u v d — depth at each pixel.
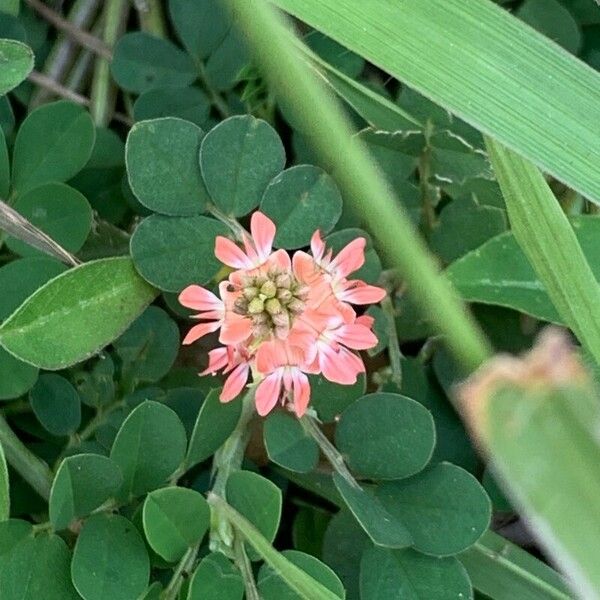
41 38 0.18
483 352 0.12
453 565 0.15
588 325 0.14
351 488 0.15
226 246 0.15
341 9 0.14
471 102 0.14
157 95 0.18
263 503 0.15
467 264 0.16
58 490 0.14
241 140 0.15
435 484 0.15
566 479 0.09
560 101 0.14
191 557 0.15
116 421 0.17
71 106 0.17
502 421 0.09
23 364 0.16
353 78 0.18
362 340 0.15
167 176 0.15
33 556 0.14
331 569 0.15
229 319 0.14
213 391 0.15
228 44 0.18
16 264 0.16
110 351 0.17
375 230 0.12
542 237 0.14
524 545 0.18
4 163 0.16
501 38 0.14
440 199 0.17
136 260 0.15
